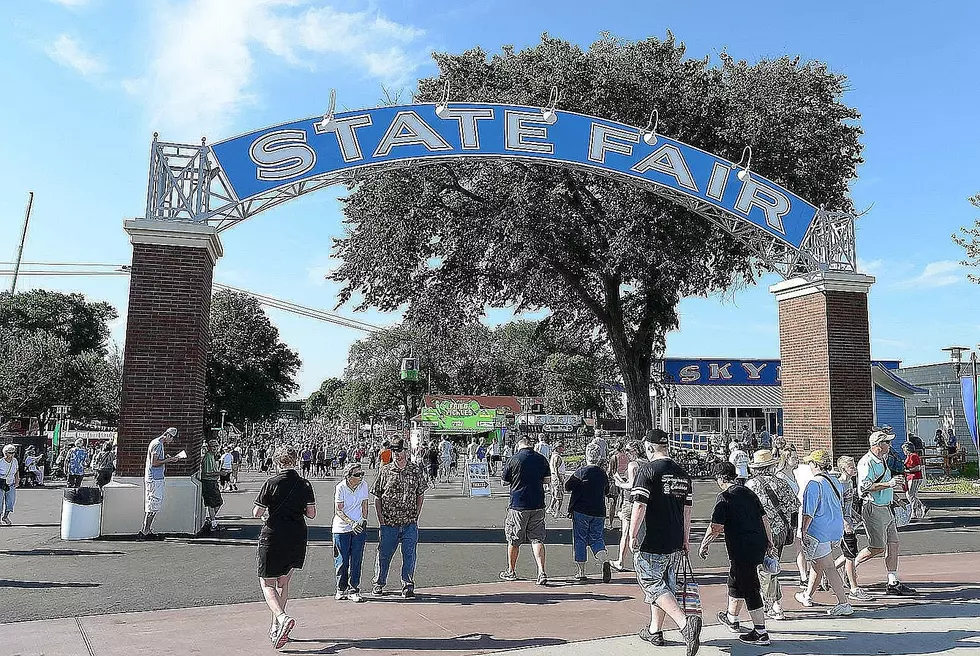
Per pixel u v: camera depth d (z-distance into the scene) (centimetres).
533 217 2189
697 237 2102
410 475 874
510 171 2173
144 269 1342
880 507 910
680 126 2062
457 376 7956
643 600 855
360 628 728
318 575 1003
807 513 789
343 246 2373
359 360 8731
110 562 1072
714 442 3231
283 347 7056
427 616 777
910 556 1212
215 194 1400
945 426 3897
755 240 1788
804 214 1758
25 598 843
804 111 2198
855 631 723
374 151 1489
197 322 1349
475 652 648
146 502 1269
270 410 6862
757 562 693
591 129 1619
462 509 1955
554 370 6769
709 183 1694
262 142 1431
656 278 2261
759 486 800
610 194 2258
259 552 683
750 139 2075
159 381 1324
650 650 655
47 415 5459
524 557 1164
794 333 1792
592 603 840
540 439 1884
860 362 1691
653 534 658
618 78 2095
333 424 12925
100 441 4853
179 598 848
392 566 1081
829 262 1742
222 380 6531
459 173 2262
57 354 5506
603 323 2555
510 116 1569
